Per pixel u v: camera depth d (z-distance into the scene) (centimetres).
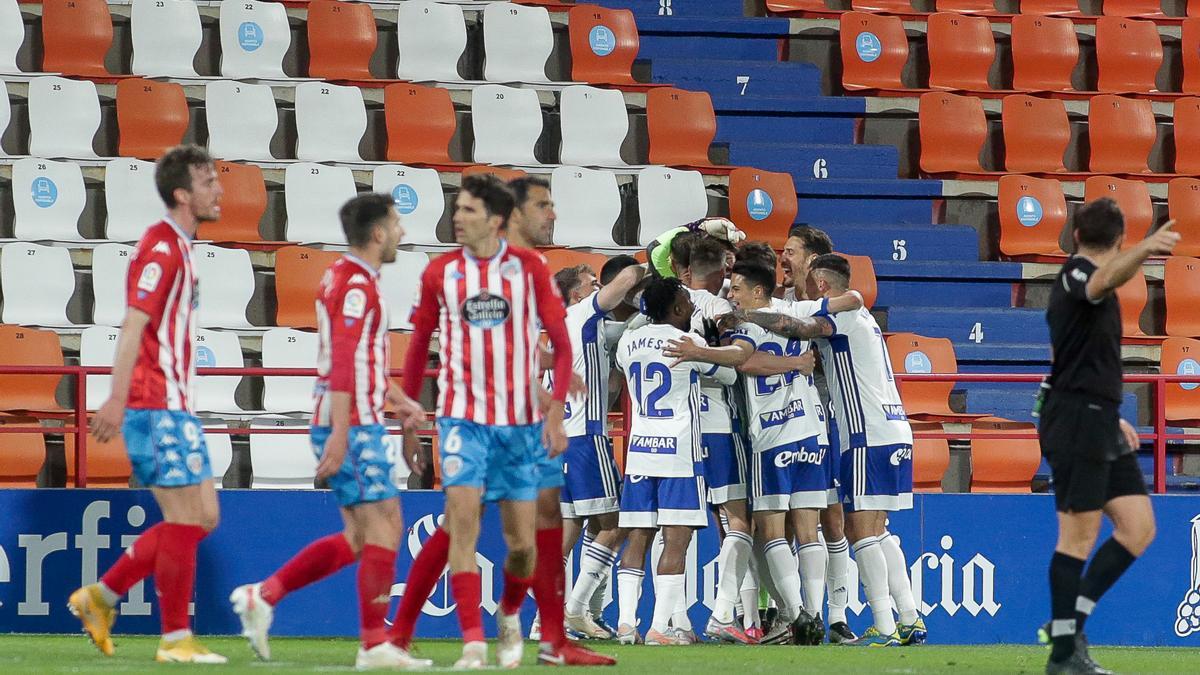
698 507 2906
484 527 3200
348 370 1988
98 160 4478
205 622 3120
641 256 4562
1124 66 5725
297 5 5109
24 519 3084
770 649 2791
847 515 3053
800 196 5062
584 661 2211
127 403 2038
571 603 3036
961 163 5288
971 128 5306
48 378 3928
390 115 4862
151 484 2073
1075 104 5547
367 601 2012
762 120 5272
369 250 2041
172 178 2055
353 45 5041
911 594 3119
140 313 2005
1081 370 2028
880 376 3025
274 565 3150
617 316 3056
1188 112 5528
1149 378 3478
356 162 4691
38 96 4562
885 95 5416
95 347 4028
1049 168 5362
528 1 5372
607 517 2997
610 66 5256
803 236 3144
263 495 3161
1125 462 2103
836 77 5575
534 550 2066
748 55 5538
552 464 2177
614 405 3831
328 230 4572
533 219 2170
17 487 3350
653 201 4791
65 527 3097
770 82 5394
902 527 3347
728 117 5266
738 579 3045
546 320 2027
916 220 5122
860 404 3014
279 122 4872
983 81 5600
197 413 3906
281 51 4981
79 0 4825
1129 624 3397
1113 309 2038
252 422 3997
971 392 4447
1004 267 4928
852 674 2086
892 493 3014
